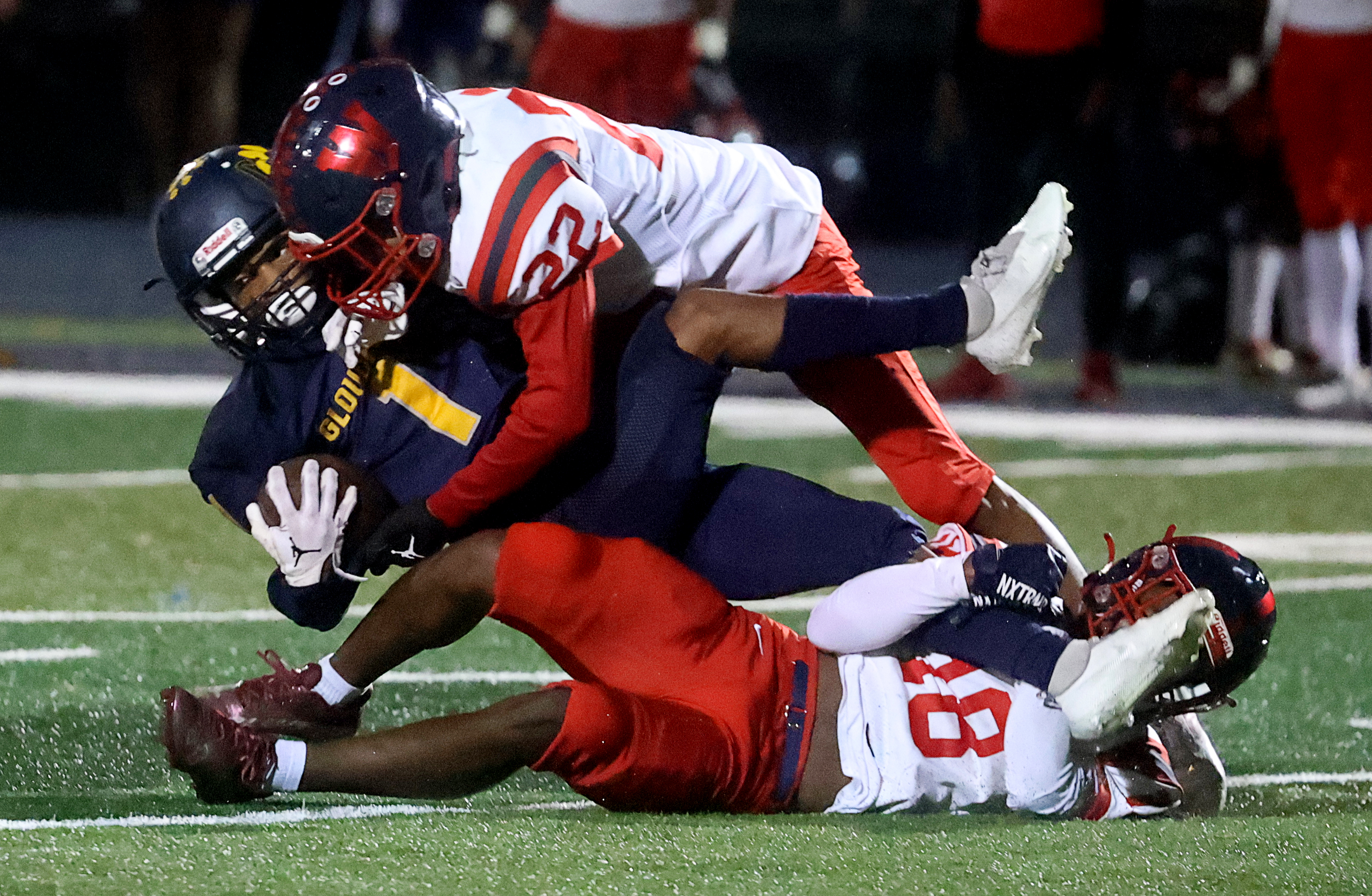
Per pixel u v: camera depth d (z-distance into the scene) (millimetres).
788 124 59406
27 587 19547
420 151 12617
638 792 11938
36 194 66000
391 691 16031
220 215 13172
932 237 59656
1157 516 24656
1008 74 31328
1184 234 51906
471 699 15836
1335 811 12719
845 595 12383
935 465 14617
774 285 14922
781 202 14852
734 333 13281
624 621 12195
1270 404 35531
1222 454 29875
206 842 11234
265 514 13242
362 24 42812
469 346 13531
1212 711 15438
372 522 13438
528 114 13148
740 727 12086
